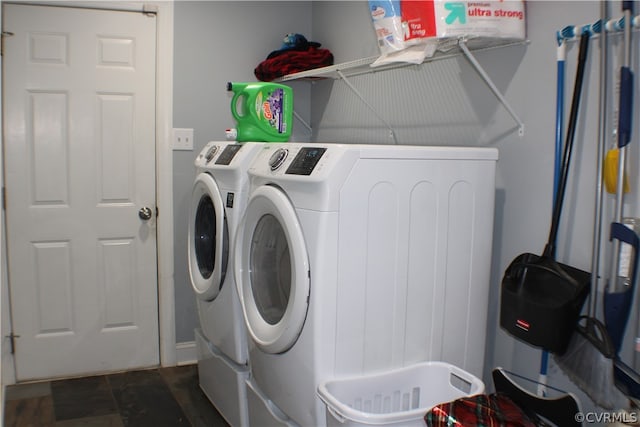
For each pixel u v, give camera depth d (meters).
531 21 1.82
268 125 2.37
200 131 3.10
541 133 1.80
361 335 1.65
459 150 1.75
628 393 1.43
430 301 1.77
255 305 1.94
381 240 1.64
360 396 1.67
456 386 1.73
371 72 2.70
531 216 1.85
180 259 3.13
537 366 1.84
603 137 1.55
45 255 2.88
